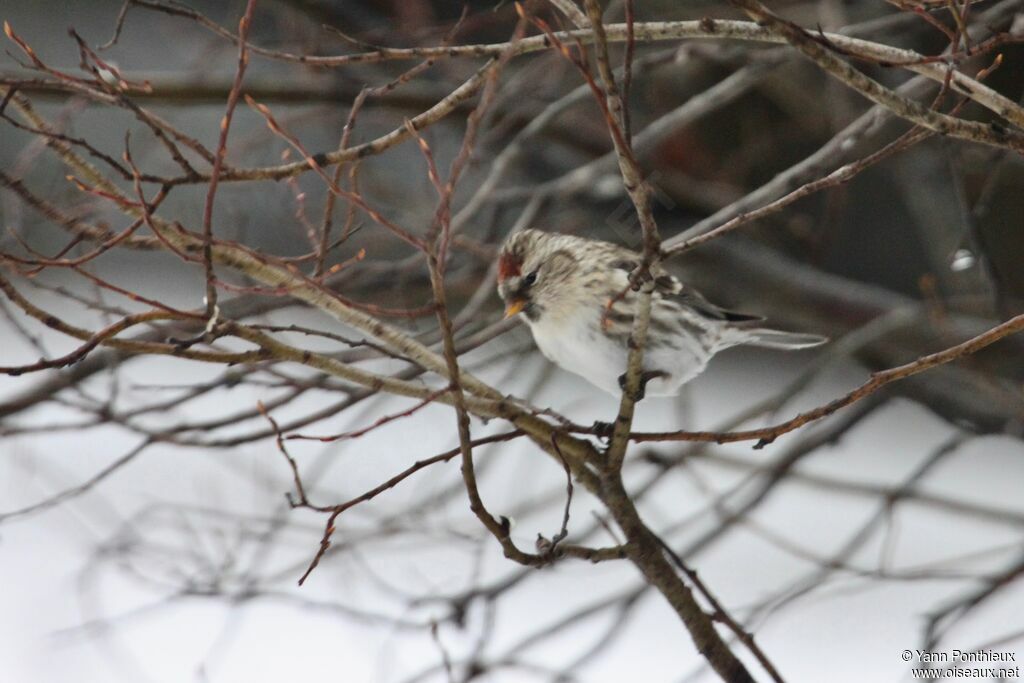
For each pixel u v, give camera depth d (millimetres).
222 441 7652
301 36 12609
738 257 13523
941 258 12898
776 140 14570
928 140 12219
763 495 10266
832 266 15977
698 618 7305
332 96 11750
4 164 13141
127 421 7836
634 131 14180
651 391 9367
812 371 11430
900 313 11531
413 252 12742
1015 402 11375
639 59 10891
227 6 14594
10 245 9477
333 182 6070
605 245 9391
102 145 14305
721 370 16219
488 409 7078
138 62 16094
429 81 13086
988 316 12586
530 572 9203
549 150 14023
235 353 6629
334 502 10836
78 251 11078
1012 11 8172
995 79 12109
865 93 6320
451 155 14516
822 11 11891
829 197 13461
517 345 11195
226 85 11461
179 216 11773
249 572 9836
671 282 9320
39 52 16016
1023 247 13461
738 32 6410
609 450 7094
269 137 11953
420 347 7227
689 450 10602
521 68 12461
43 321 6207
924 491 10875
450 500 10461
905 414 15477
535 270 9242
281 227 12367
